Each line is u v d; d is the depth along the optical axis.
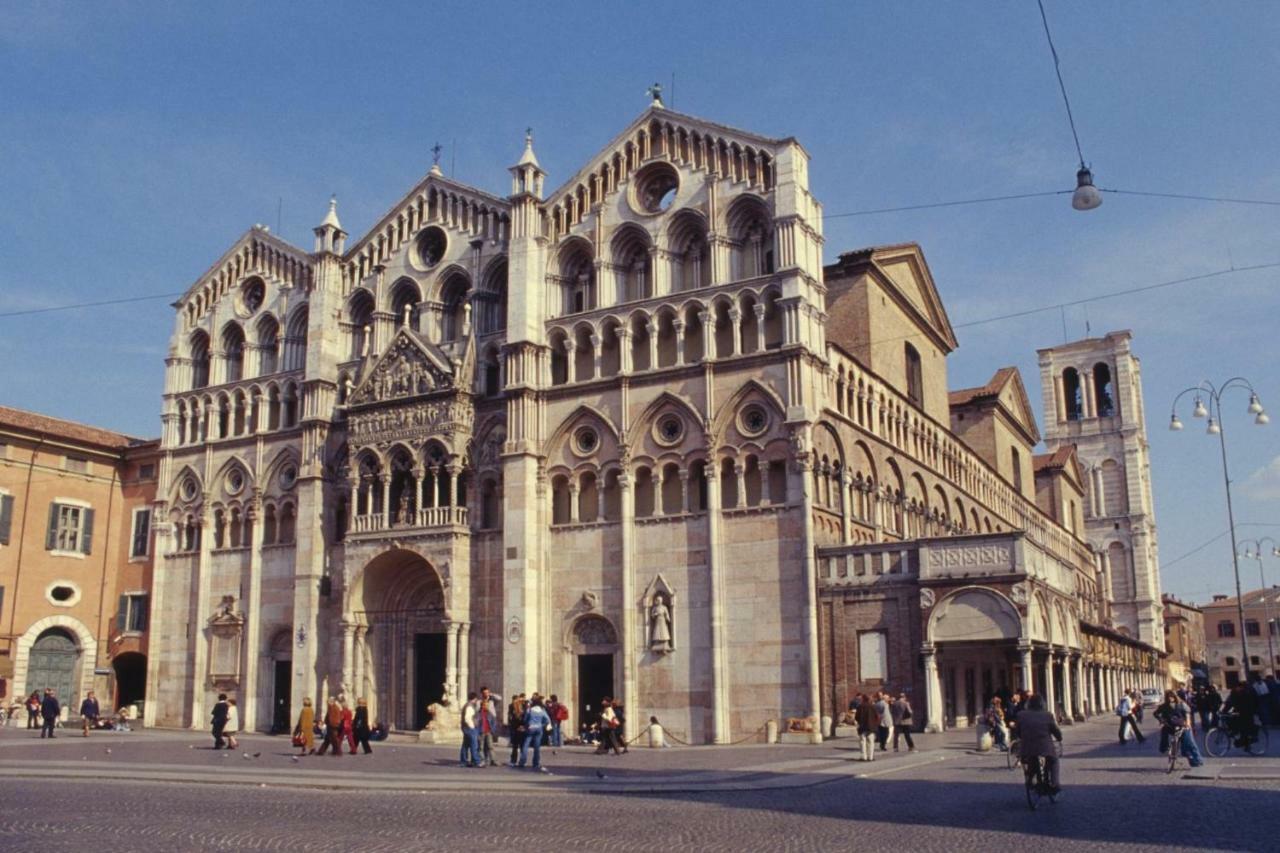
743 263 58.53
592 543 58.59
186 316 78.81
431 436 62.94
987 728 44.06
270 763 42.09
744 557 54.19
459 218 67.75
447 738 56.41
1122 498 144.88
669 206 60.44
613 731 48.28
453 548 60.69
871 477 62.56
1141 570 142.00
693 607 55.16
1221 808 25.48
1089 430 148.50
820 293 57.75
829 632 52.50
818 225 58.53
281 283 74.88
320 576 66.62
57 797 30.06
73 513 78.75
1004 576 48.97
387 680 64.19
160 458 76.81
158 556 75.06
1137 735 47.72
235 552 71.81
